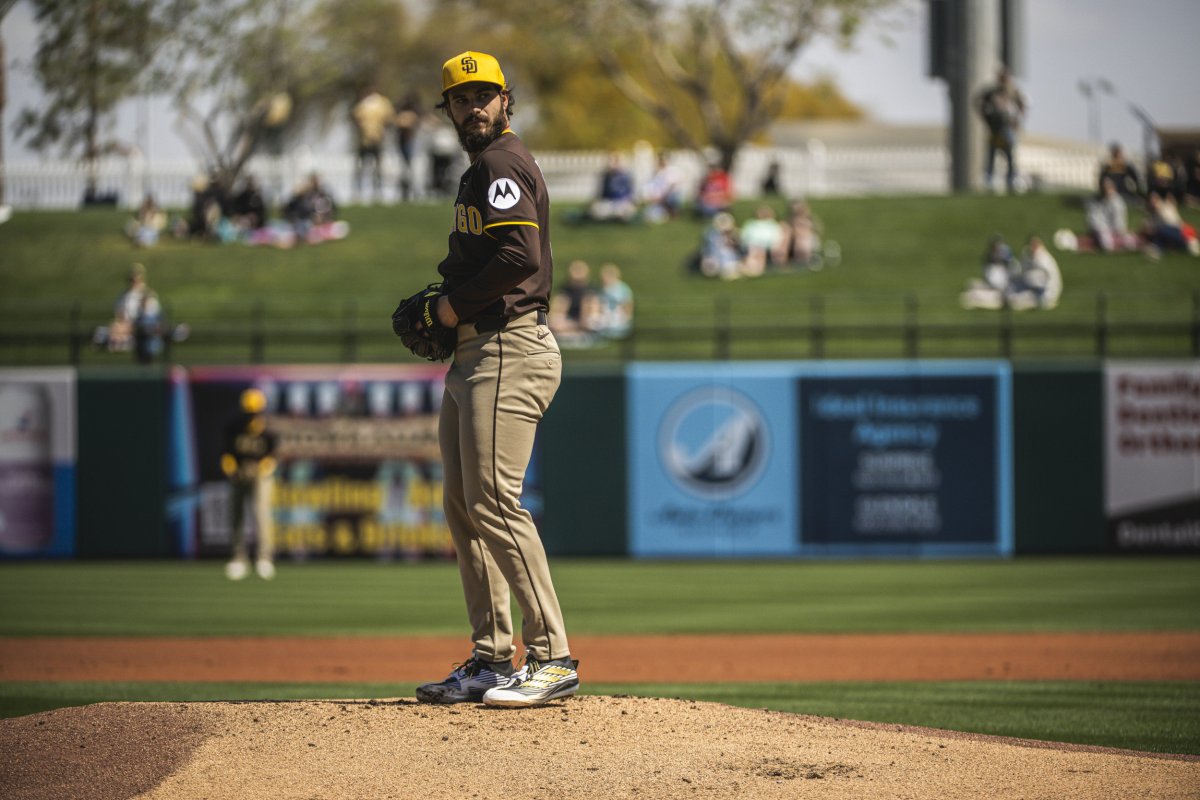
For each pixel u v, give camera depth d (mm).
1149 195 97375
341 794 16219
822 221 103688
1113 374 65500
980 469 66062
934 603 50531
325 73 126250
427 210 106875
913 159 126938
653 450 66688
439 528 66375
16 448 66875
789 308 87062
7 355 81750
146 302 80438
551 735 18266
